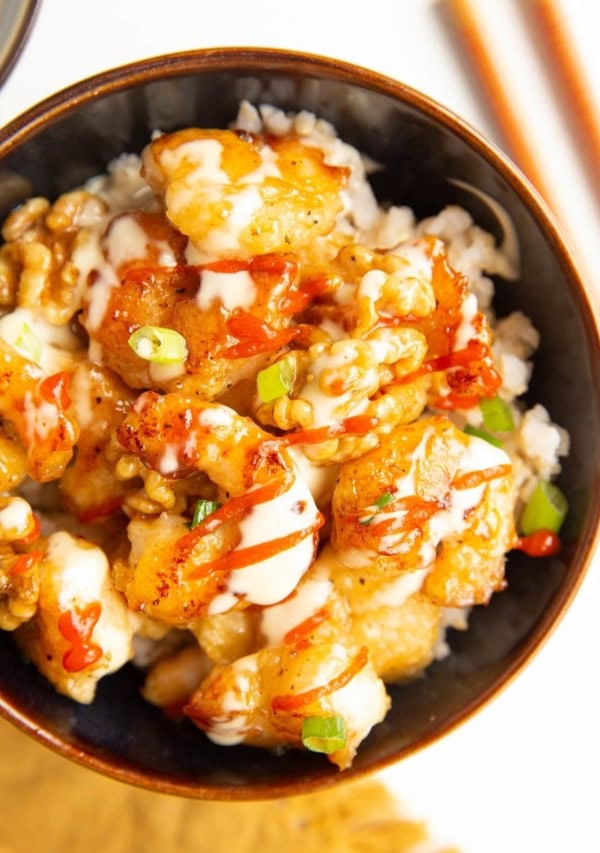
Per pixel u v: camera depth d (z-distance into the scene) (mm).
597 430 438
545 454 449
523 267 449
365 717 434
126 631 439
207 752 452
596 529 437
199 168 425
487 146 428
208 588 427
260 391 427
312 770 438
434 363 442
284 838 493
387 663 447
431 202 457
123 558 439
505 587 455
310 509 428
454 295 440
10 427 434
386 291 427
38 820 488
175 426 421
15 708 428
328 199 437
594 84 503
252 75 430
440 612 455
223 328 425
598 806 494
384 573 436
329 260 441
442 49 495
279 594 431
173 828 491
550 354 451
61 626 429
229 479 424
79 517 443
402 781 495
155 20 484
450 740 496
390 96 428
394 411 431
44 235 446
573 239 504
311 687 428
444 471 433
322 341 430
